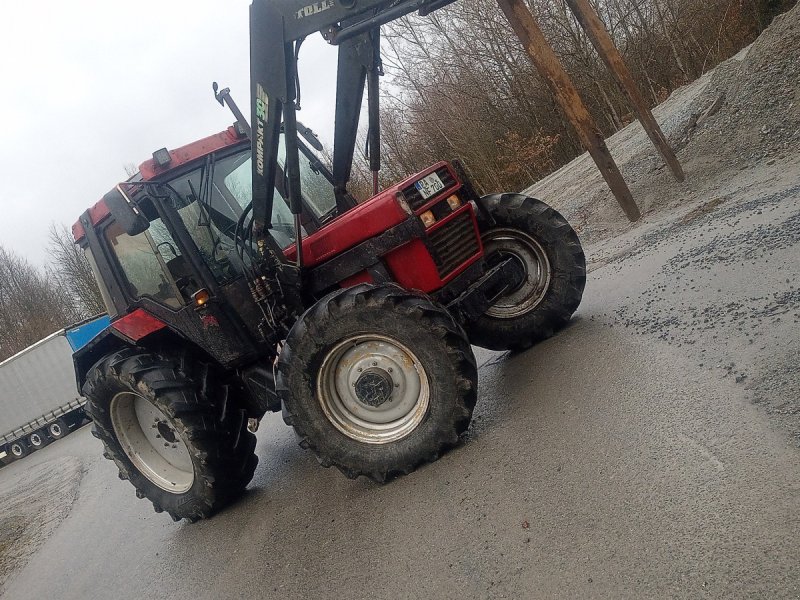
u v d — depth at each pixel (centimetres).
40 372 2259
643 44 2178
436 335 387
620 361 405
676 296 474
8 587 624
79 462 1333
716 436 286
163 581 450
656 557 236
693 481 265
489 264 505
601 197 977
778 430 270
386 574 315
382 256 443
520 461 349
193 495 522
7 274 4481
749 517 233
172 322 510
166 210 479
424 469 402
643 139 1130
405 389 405
